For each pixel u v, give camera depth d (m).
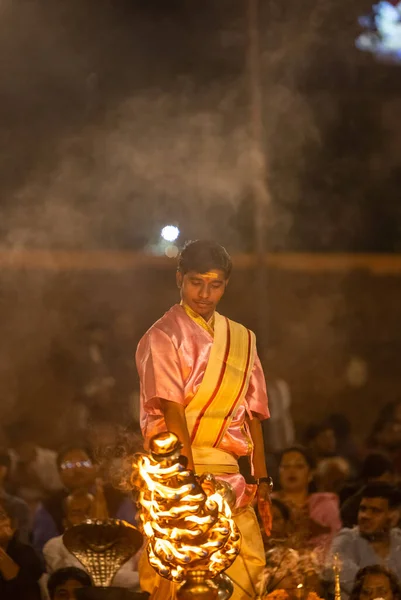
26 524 10.52
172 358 5.80
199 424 5.86
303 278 23.91
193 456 5.87
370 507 8.56
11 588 8.15
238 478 5.92
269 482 6.15
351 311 23.94
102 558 5.46
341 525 9.38
